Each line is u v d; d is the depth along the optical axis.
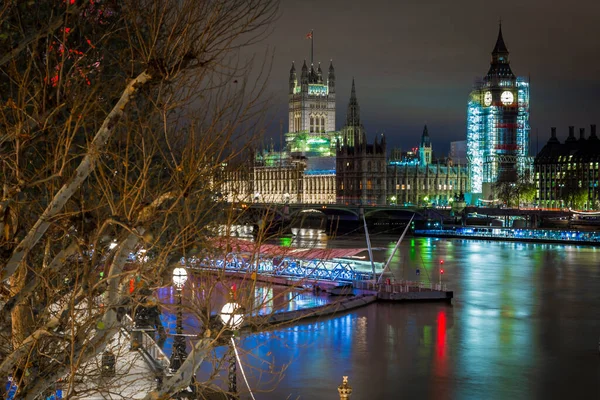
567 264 181.12
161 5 19.97
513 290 134.12
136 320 33.03
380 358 80.25
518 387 71.50
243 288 24.16
